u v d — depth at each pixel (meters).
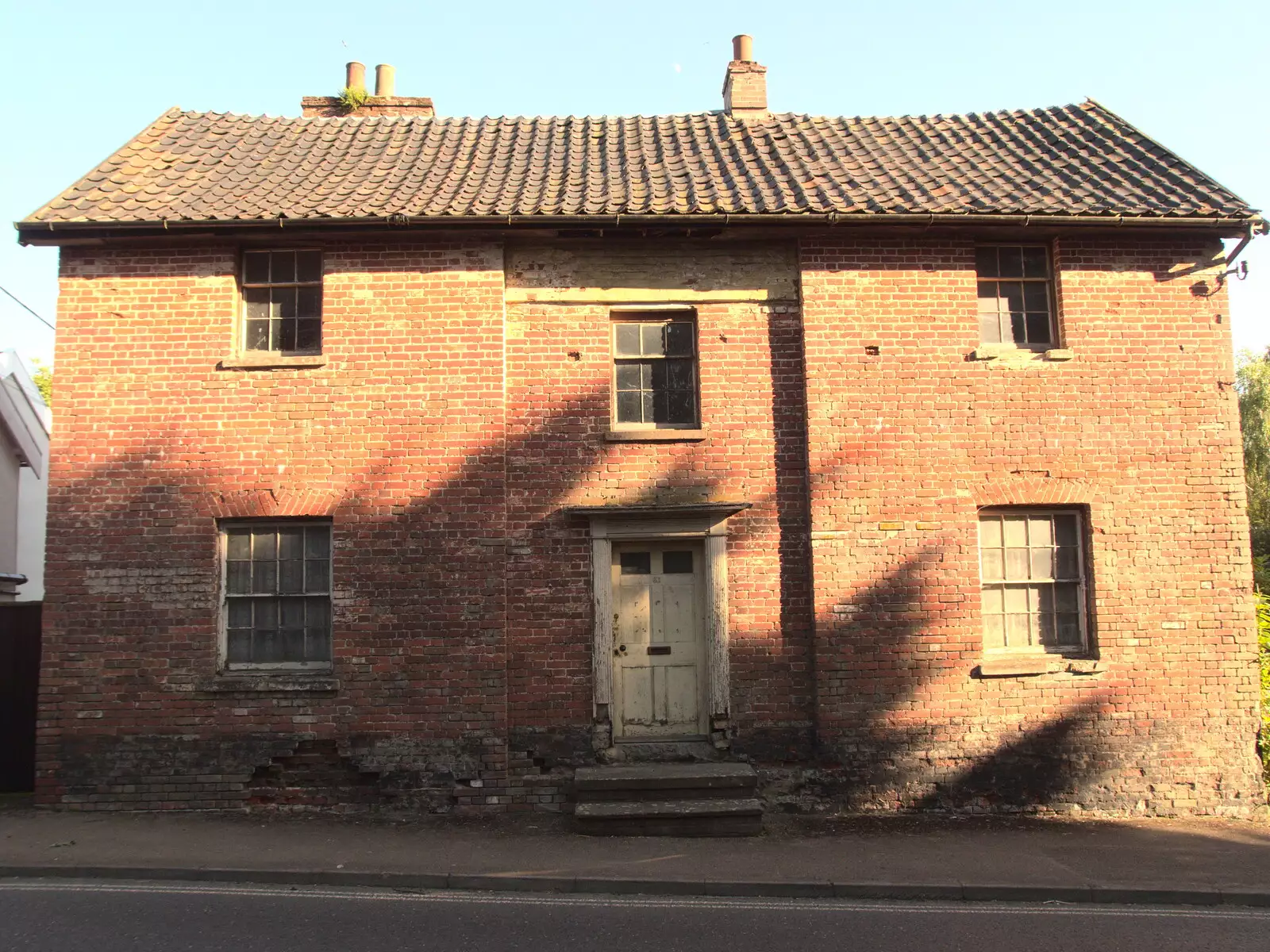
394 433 10.10
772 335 10.56
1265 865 8.23
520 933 6.54
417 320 10.24
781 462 10.37
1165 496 10.43
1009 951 6.32
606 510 10.02
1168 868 8.11
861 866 8.04
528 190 10.82
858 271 10.53
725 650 10.09
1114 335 10.61
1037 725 10.09
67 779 9.66
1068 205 10.47
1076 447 10.42
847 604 10.09
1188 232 10.59
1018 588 10.44
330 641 10.02
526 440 10.26
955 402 10.41
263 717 9.75
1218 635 10.28
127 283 10.22
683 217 10.04
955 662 10.09
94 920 6.66
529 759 9.89
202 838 8.69
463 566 9.96
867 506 10.22
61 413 10.05
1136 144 12.14
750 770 9.52
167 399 10.09
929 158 12.05
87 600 9.84
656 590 10.38
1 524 16.00
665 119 13.80
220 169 11.28
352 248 10.32
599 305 10.52
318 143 12.37
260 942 6.24
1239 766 10.13
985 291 10.84
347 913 6.91
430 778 9.73
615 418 10.54
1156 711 10.16
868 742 9.97
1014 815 9.92
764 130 13.08
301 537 10.17
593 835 8.92
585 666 10.02
